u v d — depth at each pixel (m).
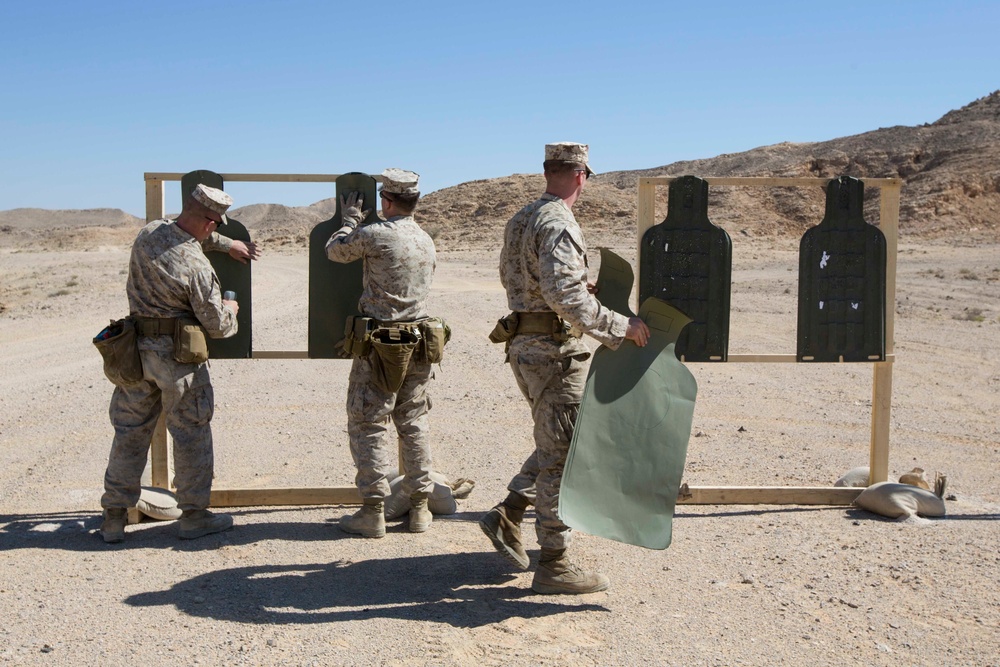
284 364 12.20
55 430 7.89
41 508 5.45
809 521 5.23
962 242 66.25
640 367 3.93
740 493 5.59
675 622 3.71
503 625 3.66
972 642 3.52
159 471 5.41
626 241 72.12
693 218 5.38
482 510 5.49
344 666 3.26
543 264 3.72
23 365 12.51
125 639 3.47
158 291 4.54
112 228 129.88
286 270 41.91
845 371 11.75
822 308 5.50
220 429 7.95
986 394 10.02
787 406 9.24
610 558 4.55
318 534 4.93
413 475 4.98
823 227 5.47
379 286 4.79
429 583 4.16
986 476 6.41
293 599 3.92
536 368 3.97
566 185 3.97
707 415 8.77
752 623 3.71
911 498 5.31
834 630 3.63
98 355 13.52
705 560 4.52
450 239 97.00
